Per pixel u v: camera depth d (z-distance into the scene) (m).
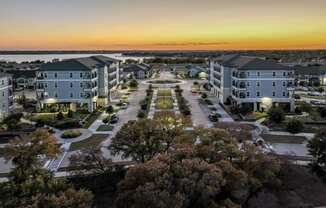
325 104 93.50
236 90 86.19
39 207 24.64
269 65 83.19
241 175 29.75
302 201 36.72
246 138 51.75
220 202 28.00
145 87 136.50
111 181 40.41
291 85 82.88
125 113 84.38
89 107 84.56
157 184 26.39
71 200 24.48
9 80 77.00
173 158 31.00
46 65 85.06
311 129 65.88
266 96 83.69
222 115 80.25
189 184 26.98
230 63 94.50
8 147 36.34
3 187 28.42
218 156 32.91
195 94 115.94
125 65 199.25
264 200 35.62
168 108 90.31
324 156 42.88
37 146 36.59
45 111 83.38
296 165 45.22
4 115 73.12
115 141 42.66
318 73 136.38
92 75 85.50
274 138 60.00
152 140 42.22
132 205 26.44
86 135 63.03
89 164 40.69
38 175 32.62
